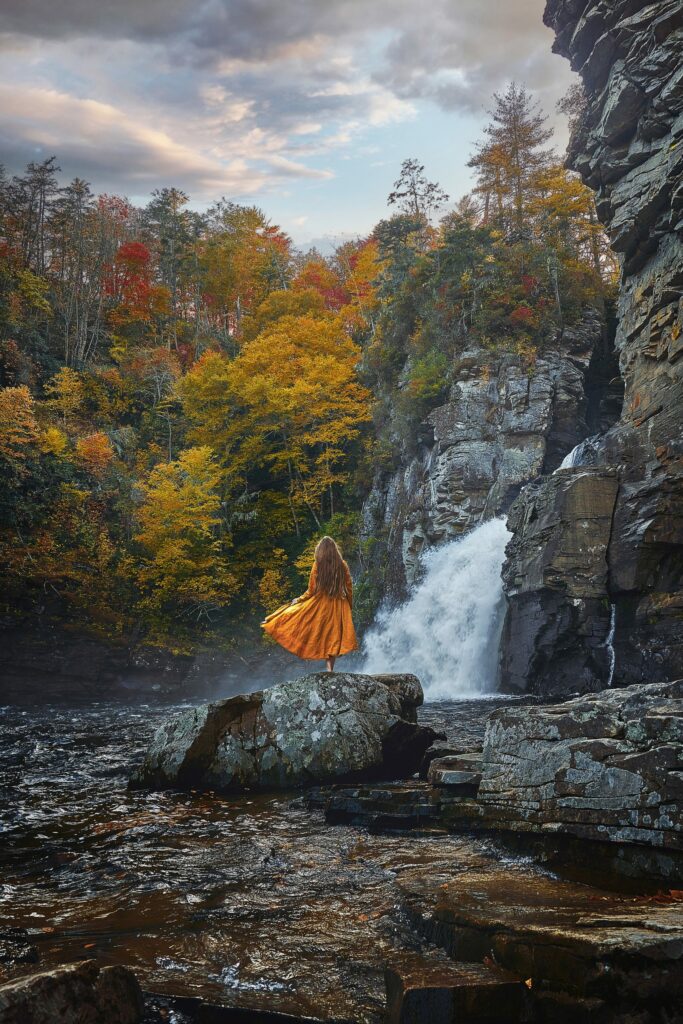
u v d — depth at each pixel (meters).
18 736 15.08
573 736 5.36
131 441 50.25
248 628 39.91
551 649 21.95
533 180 56.84
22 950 4.02
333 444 46.19
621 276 28.33
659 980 3.01
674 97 23.52
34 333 56.00
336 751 8.08
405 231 54.50
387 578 38.41
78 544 39.84
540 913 3.79
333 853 5.85
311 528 45.78
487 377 36.25
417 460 39.69
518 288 39.06
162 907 4.72
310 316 56.66
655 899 4.09
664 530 20.20
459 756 7.18
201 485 40.62
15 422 40.12
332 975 3.68
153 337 67.69
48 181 72.31
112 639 36.25
